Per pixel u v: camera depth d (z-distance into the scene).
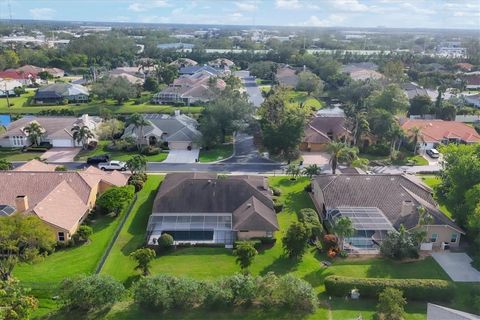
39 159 88.44
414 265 52.25
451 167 62.78
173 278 44.38
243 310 42.91
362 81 143.12
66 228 55.50
